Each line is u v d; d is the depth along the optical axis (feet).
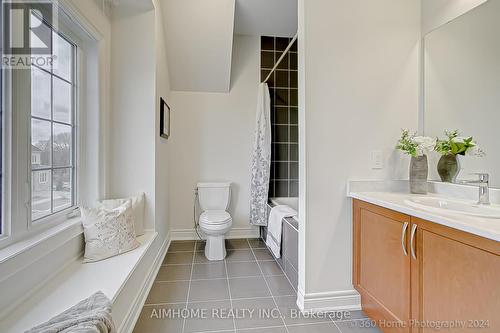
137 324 5.57
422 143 5.66
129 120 7.41
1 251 3.94
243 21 10.37
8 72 4.09
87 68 6.55
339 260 6.14
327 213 6.07
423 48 6.29
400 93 6.29
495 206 4.53
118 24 7.32
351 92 6.10
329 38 6.00
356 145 6.15
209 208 10.82
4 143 4.09
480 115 5.02
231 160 11.51
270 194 11.48
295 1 9.10
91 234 5.80
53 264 4.99
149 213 7.63
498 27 4.74
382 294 5.14
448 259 3.67
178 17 8.96
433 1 6.04
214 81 10.95
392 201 5.00
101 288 4.63
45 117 5.15
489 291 3.11
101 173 6.87
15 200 4.25
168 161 10.53
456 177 5.56
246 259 9.22
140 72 7.43
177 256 9.46
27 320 3.68
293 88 11.53
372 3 6.16
